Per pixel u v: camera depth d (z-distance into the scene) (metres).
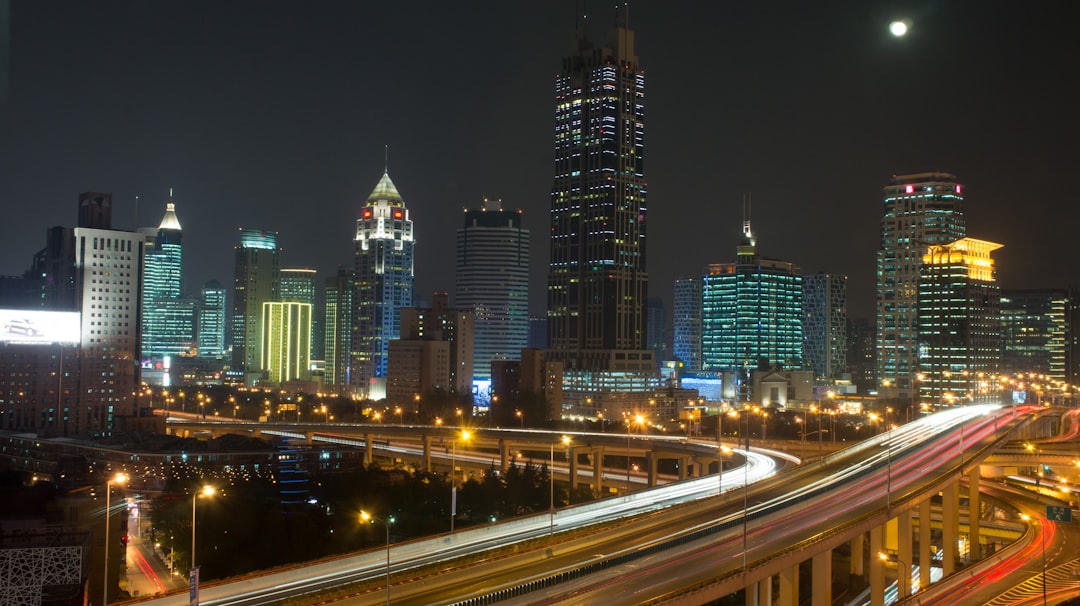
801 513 199.75
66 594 152.38
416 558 165.75
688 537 175.12
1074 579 193.00
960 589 189.88
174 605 141.38
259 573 156.00
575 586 143.00
